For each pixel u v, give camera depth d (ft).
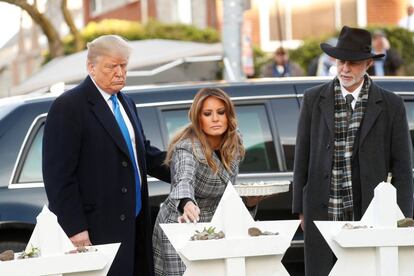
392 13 92.79
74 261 18.34
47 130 22.31
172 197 21.42
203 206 22.39
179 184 21.45
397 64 57.36
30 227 26.99
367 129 23.17
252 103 28.53
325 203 23.27
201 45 62.44
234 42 49.39
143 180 23.09
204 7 95.14
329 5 93.15
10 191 27.20
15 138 27.68
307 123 23.88
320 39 81.35
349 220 23.18
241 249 18.45
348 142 23.27
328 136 23.34
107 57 22.29
